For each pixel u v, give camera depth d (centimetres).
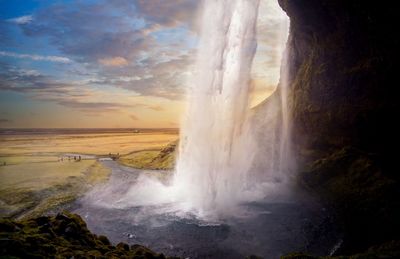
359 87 2478
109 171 4069
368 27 2256
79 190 2806
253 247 1450
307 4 2625
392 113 2255
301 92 3141
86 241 1127
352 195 1922
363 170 2136
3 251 796
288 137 3244
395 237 1477
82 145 10169
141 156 5778
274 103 3769
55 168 4250
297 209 1927
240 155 2938
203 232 1617
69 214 1259
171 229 1672
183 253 1395
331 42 2670
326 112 2761
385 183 1902
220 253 1391
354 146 2548
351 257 991
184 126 3092
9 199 2434
